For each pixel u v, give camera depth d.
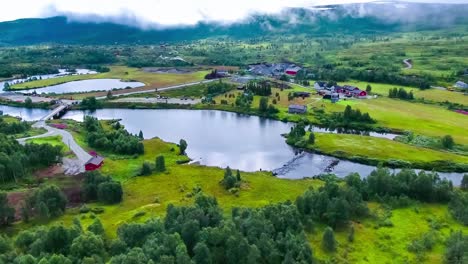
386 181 149.88
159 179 177.00
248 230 107.94
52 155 189.62
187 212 112.06
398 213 139.38
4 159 170.50
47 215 137.25
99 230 113.69
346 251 114.31
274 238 110.25
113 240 105.25
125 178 179.12
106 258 98.62
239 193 160.25
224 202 150.62
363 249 116.38
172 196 157.62
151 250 92.94
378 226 129.50
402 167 199.62
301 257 101.88
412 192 149.50
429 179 148.12
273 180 177.88
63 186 164.88
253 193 160.50
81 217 138.88
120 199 154.62
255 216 112.69
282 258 103.75
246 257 97.94
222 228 103.62
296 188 168.25
